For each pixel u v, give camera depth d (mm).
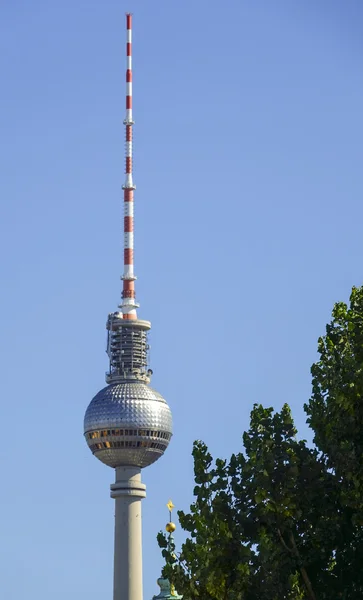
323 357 137500
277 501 130750
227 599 128750
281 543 131625
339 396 131750
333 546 131750
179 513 133625
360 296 139625
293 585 124938
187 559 130250
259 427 136750
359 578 132250
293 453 132250
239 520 132000
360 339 134875
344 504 130000
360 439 132500
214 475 134250
